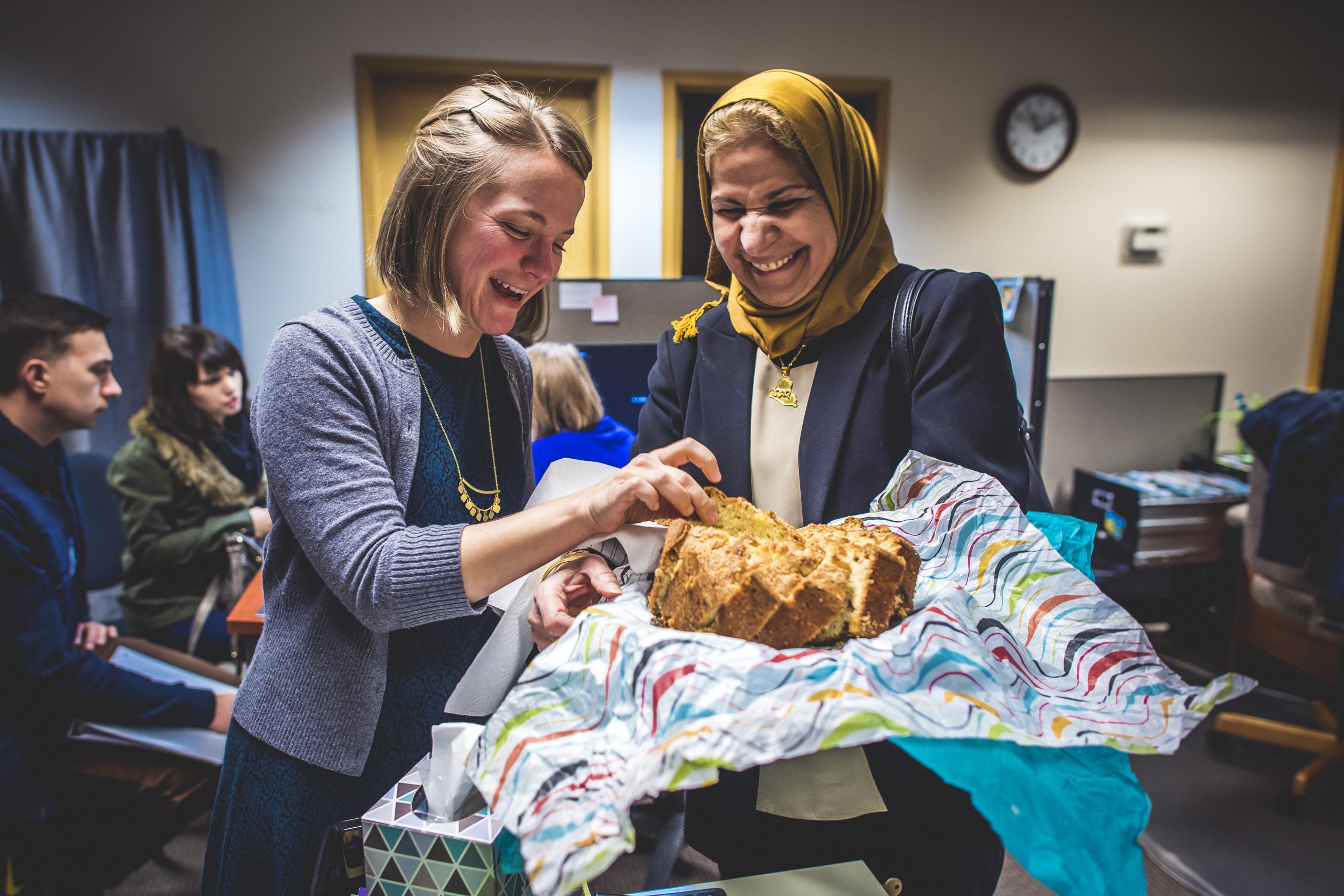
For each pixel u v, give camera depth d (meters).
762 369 0.90
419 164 0.77
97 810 1.42
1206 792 2.23
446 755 0.65
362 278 3.32
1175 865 1.93
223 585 2.23
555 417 1.86
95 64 3.06
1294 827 2.07
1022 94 3.52
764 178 0.77
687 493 0.71
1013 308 2.61
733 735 0.50
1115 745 0.54
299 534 0.74
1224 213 3.85
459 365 0.89
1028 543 0.69
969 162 3.60
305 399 0.76
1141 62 3.64
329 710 0.81
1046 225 3.71
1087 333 3.84
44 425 1.58
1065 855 0.49
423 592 0.69
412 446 0.82
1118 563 3.15
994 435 0.77
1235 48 3.70
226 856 0.84
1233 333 3.97
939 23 3.46
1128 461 3.69
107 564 2.49
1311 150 3.87
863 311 0.85
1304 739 2.26
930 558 0.72
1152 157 3.73
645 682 0.55
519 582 0.78
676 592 0.66
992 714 0.53
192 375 2.26
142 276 3.01
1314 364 4.05
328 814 0.82
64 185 2.94
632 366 2.39
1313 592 2.26
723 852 0.83
